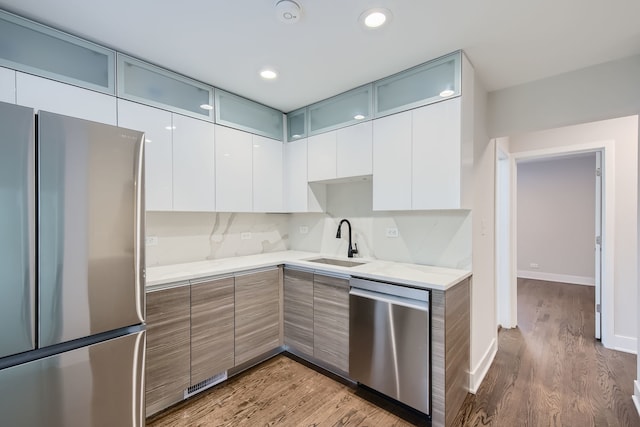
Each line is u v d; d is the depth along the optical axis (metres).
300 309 2.47
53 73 1.65
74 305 1.26
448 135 1.94
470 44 1.82
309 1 1.44
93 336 1.34
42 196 1.18
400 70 2.15
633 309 2.71
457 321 1.85
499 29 1.66
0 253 1.09
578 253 5.38
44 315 1.19
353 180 2.75
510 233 3.29
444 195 1.96
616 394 2.05
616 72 1.98
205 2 1.45
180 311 1.91
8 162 1.11
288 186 3.04
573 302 4.26
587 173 5.30
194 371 1.98
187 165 2.25
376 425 1.75
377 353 1.93
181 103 2.22
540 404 1.95
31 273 1.16
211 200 2.41
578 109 2.12
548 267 5.65
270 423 1.77
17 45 1.54
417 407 1.74
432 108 2.01
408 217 2.46
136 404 1.45
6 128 1.11
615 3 1.43
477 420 1.79
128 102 1.94
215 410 1.89
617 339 2.76
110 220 1.37
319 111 2.77
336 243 2.99
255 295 2.38
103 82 1.84
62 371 1.23
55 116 1.22
